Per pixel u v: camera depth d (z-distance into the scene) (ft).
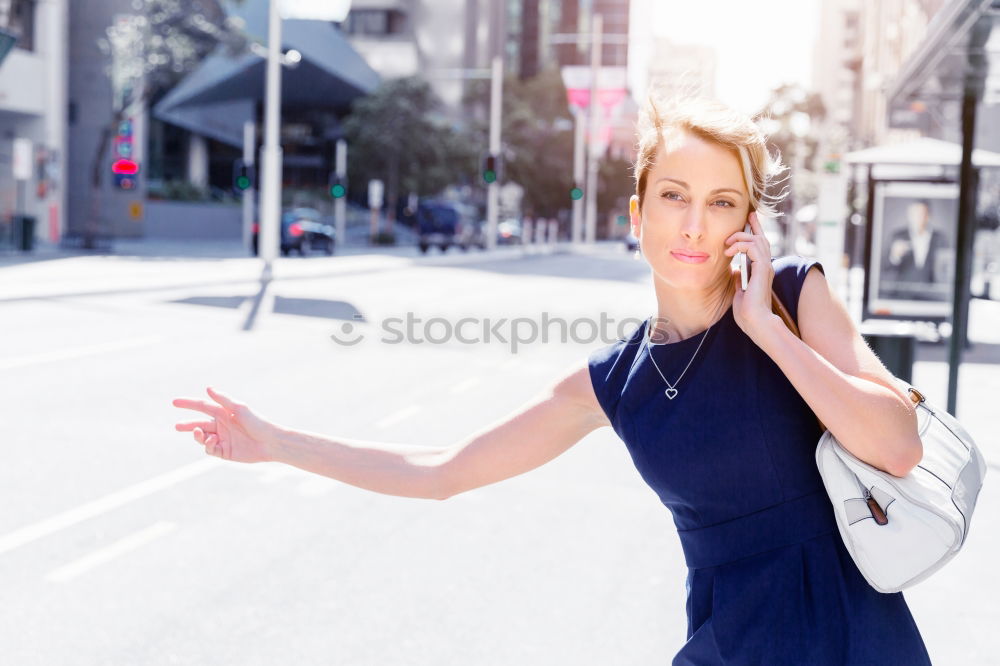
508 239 207.00
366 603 15.07
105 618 14.17
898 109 43.04
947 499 5.24
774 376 5.57
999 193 86.84
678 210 5.45
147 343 43.34
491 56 336.49
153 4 125.18
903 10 163.53
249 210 140.26
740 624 5.59
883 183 54.80
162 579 15.80
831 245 57.11
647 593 15.78
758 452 5.54
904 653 5.52
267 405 30.37
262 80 217.77
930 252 54.54
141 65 125.18
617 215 353.31
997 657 13.82
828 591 5.54
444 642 13.71
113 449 24.25
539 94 272.10
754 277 5.33
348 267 105.29
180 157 203.31
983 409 33.06
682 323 5.82
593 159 261.65
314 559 16.96
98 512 19.25
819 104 191.83
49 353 39.65
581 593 15.74
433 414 29.71
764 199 5.55
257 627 14.03
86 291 63.57
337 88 243.40
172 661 12.84
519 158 245.45
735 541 5.69
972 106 26.55
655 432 5.73
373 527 18.92
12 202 139.33
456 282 90.43
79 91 165.58
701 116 5.42
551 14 435.94
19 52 135.23
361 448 6.59
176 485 21.31
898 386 5.58
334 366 38.81
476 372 38.60
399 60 286.46
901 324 57.82
